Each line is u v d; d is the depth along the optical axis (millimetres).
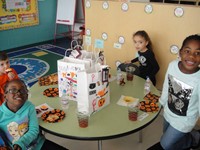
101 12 3033
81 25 6090
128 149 2186
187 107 1522
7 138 1437
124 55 3021
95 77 1473
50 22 6055
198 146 1656
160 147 1609
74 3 5691
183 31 2449
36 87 1954
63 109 1606
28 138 1354
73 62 1641
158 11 2551
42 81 2051
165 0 3389
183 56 1449
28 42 5703
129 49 2941
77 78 1467
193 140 1650
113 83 2023
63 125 1431
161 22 2570
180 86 1523
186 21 2398
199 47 1382
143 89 1904
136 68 2373
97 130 1382
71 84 1669
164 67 2719
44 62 4535
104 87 1564
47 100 1730
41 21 5816
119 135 1349
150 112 1569
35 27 5727
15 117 1412
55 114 1527
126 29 2883
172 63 1595
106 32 3088
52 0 5926
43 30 5945
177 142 1621
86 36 3332
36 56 4898
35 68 4215
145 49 2602
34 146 1468
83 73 1434
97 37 3207
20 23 5371
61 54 5051
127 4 2758
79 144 2250
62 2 5852
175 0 3416
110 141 2293
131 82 2045
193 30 2385
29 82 3615
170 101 1623
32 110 1457
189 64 1431
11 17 5160
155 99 1728
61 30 6383
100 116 1521
